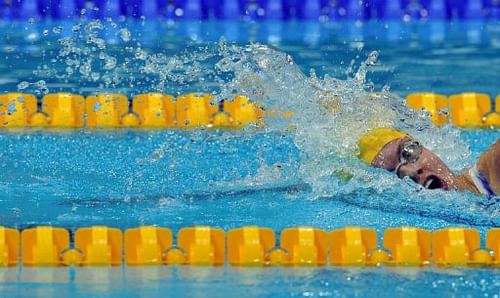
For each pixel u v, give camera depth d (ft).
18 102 69.26
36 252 44.60
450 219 50.11
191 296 40.09
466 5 104.27
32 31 91.25
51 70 77.66
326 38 93.04
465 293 41.01
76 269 43.80
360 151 55.36
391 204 52.65
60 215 50.52
